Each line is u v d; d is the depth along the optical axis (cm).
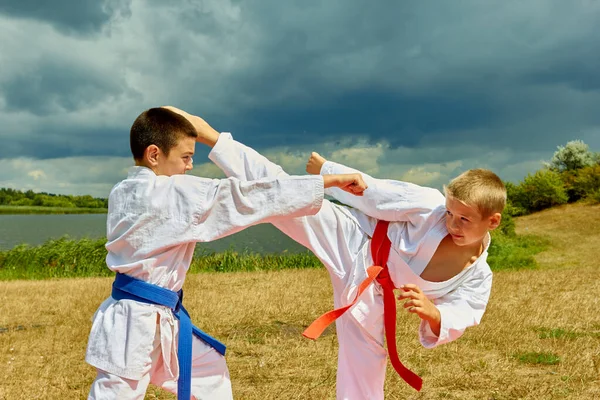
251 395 433
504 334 615
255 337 620
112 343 252
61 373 499
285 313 746
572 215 3191
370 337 302
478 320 285
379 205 300
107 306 263
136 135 280
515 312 739
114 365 249
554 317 709
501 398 426
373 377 303
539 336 612
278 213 270
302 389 444
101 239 1606
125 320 255
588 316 717
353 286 298
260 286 1011
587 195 3541
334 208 314
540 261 2020
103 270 1543
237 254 1622
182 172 287
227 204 266
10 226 4344
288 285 1018
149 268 259
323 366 506
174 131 279
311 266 1564
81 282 1152
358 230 311
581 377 469
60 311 792
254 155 315
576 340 586
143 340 254
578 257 2083
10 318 753
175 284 270
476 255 294
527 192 3631
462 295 290
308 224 307
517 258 1897
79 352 574
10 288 1038
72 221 5384
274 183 272
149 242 259
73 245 1596
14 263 1544
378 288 302
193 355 282
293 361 522
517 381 463
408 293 267
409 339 594
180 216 261
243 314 735
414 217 292
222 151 313
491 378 471
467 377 471
